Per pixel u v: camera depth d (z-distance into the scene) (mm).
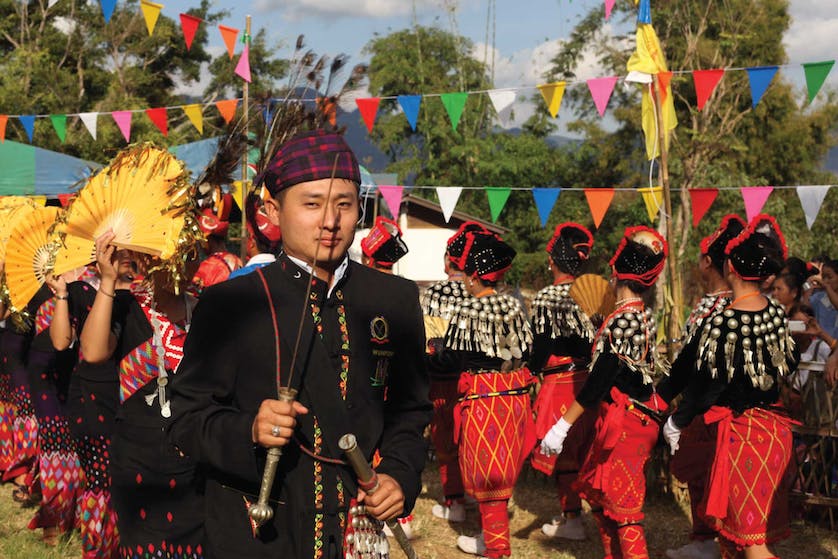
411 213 22203
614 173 35469
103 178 3617
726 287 4926
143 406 3441
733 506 4242
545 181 34000
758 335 4152
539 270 31484
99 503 4270
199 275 4660
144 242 3436
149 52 39500
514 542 5988
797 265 6227
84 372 4211
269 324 2299
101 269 3469
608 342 4629
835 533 6008
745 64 31328
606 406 4742
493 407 5188
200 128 8453
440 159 33594
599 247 32281
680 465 5273
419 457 2412
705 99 6418
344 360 2320
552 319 5594
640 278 4664
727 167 30500
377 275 2455
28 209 5355
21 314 5223
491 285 5363
